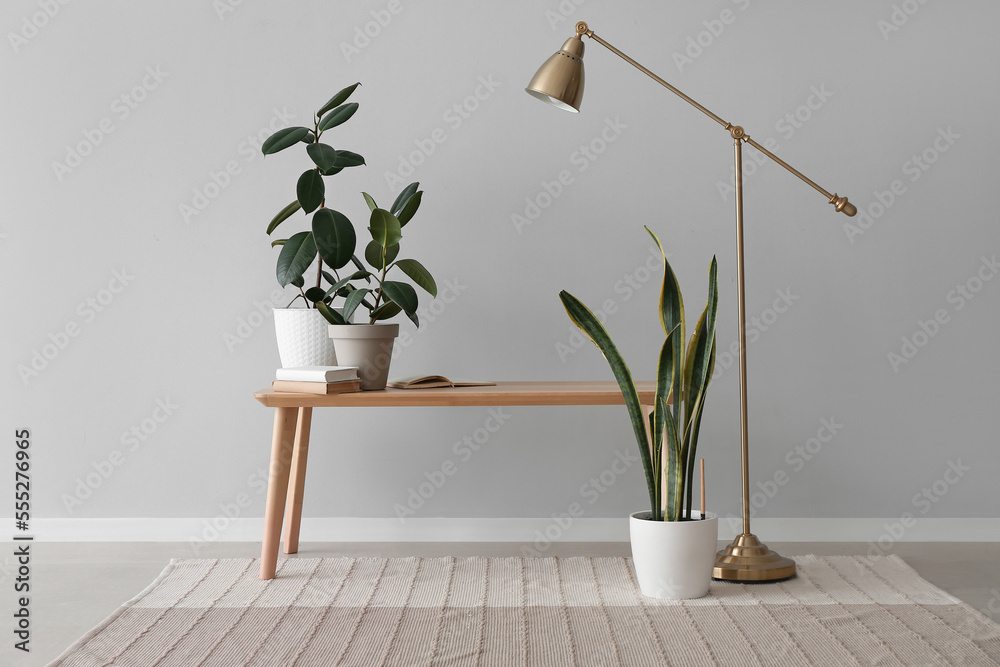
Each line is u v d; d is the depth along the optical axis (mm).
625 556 2354
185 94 2592
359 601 1917
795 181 2568
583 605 1876
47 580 2150
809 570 2156
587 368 2598
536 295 2604
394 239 2127
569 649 1604
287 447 2090
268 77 2596
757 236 2580
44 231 2594
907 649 1589
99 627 1732
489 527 2594
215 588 2021
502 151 2594
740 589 1989
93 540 2590
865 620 1755
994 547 2467
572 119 2586
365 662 1546
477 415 2615
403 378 2193
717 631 1694
